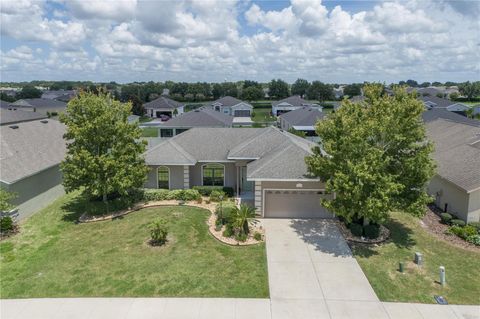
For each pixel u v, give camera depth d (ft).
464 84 400.26
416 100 62.18
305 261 56.24
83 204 83.25
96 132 71.97
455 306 45.29
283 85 410.72
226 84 431.02
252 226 68.85
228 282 50.24
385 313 43.88
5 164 74.79
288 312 44.01
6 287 49.06
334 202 61.05
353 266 54.85
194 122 151.53
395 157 62.64
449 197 76.18
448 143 98.22
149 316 43.19
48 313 43.68
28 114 145.38
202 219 71.87
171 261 55.83
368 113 63.62
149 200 82.53
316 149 67.62
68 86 596.29
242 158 84.28
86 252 58.90
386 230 67.62
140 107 286.05
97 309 44.45
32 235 65.87
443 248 61.16
